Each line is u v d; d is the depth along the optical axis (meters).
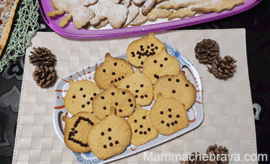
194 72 0.45
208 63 0.46
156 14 0.47
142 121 0.43
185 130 0.42
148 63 0.45
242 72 0.46
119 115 0.43
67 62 0.47
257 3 0.47
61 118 0.44
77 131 0.42
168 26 0.47
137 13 0.47
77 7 0.47
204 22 0.47
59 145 0.44
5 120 0.46
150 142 0.42
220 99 0.45
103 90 0.45
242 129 0.44
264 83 0.46
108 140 0.42
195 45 0.47
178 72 0.45
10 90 0.47
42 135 0.44
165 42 0.46
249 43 0.48
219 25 0.48
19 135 0.44
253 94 0.46
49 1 0.49
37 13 0.49
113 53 0.48
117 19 0.46
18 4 0.50
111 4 0.47
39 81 0.45
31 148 0.44
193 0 0.47
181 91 0.44
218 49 0.45
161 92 0.44
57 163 0.43
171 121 0.42
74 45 0.48
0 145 0.45
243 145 0.43
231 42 0.47
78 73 0.45
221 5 0.46
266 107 0.45
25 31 0.49
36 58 0.45
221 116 0.44
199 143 0.43
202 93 0.45
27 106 0.45
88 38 0.48
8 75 0.48
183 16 0.47
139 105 0.43
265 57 0.47
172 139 0.44
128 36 0.48
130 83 0.44
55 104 0.44
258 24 0.48
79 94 0.44
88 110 0.44
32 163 0.43
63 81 0.45
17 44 0.48
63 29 0.48
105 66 0.45
